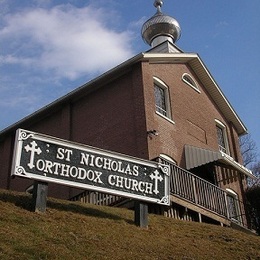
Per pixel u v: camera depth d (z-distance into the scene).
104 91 22.20
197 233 13.38
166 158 20.08
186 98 23.84
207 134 24.38
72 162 11.81
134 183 12.70
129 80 21.36
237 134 28.08
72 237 9.83
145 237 11.45
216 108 26.67
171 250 10.74
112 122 21.06
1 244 8.44
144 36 28.31
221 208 19.66
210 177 22.28
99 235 10.50
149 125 19.72
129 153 19.69
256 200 22.95
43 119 24.45
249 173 23.12
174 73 23.72
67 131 22.52
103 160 12.39
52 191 21.80
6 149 25.08
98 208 13.48
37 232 9.58
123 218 12.86
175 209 17.25
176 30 27.86
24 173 10.94
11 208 10.86
